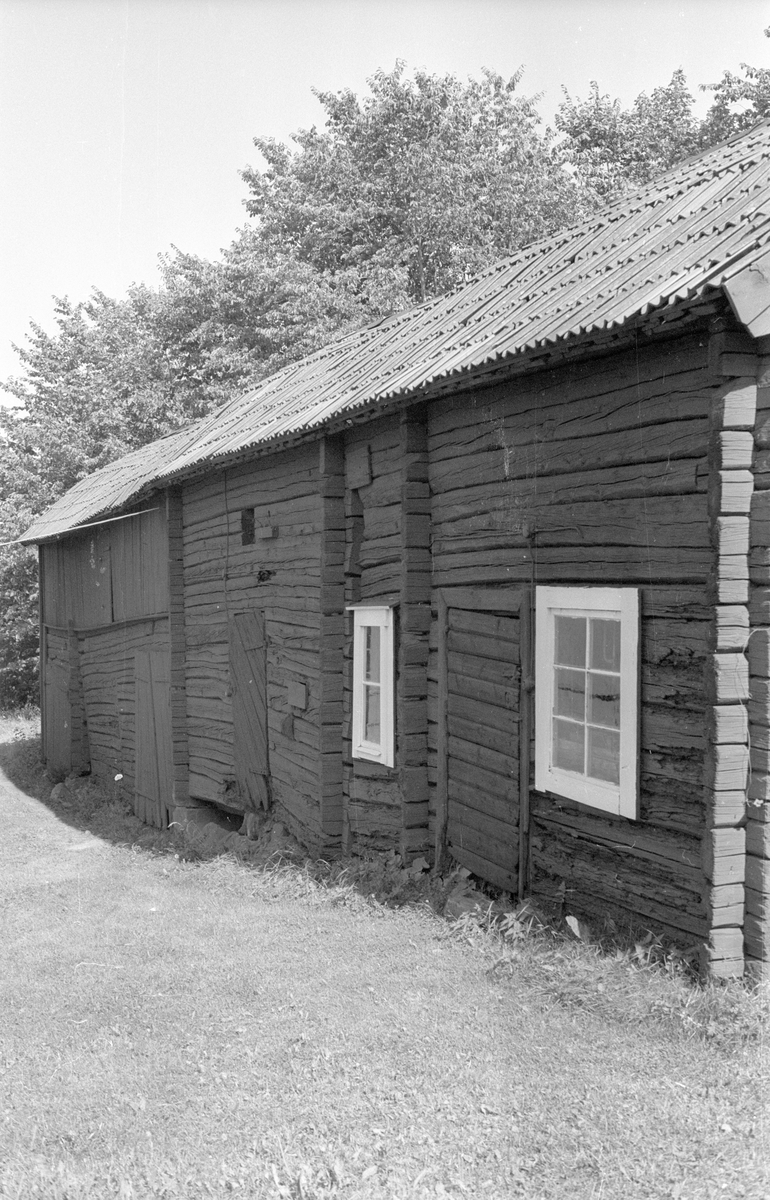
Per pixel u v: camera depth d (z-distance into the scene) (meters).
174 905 8.91
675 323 5.36
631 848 6.06
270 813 10.95
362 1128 4.53
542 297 7.52
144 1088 5.16
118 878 10.48
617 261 7.04
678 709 5.73
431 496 8.23
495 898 7.43
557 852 6.71
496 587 7.38
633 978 5.55
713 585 5.34
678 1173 3.98
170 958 7.23
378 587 8.82
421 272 24.55
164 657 13.73
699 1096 4.51
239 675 11.57
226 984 6.50
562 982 5.68
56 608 19.88
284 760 10.48
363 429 8.96
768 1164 4.01
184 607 13.38
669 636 5.77
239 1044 5.57
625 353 6.05
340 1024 5.65
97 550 16.95
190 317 27.03
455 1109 4.59
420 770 8.34
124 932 8.12
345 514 9.34
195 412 27.39
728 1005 5.15
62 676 19.28
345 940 7.09
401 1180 4.08
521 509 7.02
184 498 13.30
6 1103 5.18
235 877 9.63
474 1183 4.04
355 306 23.80
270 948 7.15
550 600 6.69
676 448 5.70
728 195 6.90
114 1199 4.13
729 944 5.38
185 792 13.28
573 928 6.30
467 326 8.43
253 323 25.95
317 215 25.61
